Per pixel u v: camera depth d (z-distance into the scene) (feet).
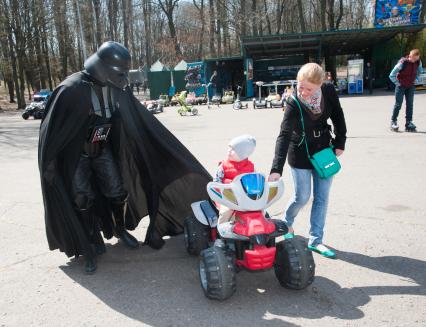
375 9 103.24
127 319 12.26
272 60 130.72
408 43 104.68
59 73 178.19
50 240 15.71
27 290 14.19
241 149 13.73
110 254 16.93
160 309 12.72
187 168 16.31
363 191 22.80
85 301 13.37
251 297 13.20
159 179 16.52
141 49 225.35
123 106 15.70
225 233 13.05
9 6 125.90
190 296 13.42
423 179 24.29
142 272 15.26
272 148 36.35
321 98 14.64
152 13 196.95
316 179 15.71
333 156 14.98
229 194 12.98
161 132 16.49
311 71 13.82
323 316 11.98
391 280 13.87
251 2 166.71
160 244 16.74
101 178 16.03
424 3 120.67
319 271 14.66
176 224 17.81
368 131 41.47
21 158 38.65
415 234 17.24
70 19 154.30
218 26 169.78
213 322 11.90
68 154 14.62
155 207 16.44
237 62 125.90
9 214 22.06
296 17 195.31
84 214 15.48
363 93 104.12
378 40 113.09
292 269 12.84
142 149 15.93
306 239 17.21
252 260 12.34
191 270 15.26
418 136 36.91
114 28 176.14
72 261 16.38
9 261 16.47
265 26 184.24
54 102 14.24
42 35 142.51
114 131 16.16
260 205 12.88
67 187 14.88
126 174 16.90
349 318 11.82
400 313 11.98
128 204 17.35
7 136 55.21
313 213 16.06
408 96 38.86
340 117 15.33
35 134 56.85
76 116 14.21
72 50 171.32
